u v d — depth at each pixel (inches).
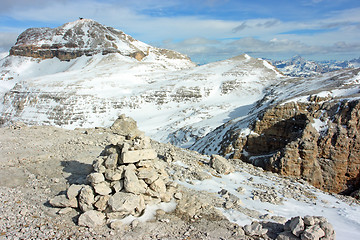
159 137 3804.1
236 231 375.9
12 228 337.4
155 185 430.0
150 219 388.5
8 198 417.4
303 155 1143.6
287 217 464.8
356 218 522.3
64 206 399.9
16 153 633.0
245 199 520.4
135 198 389.4
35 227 347.9
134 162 429.7
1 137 757.9
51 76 7278.5
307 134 1221.7
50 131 911.0
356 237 414.3
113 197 386.3
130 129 768.3
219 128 2454.5
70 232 345.4
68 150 700.0
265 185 655.8
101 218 370.9
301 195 633.6
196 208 434.0
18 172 532.4
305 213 502.3
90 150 717.3
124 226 365.4
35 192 451.5
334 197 690.8
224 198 500.1
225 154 1603.1
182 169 635.5
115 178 407.5
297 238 350.0
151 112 5275.6
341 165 1153.4
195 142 2827.3
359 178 1152.8
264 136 1494.8
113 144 458.9
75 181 498.0
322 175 1152.2
